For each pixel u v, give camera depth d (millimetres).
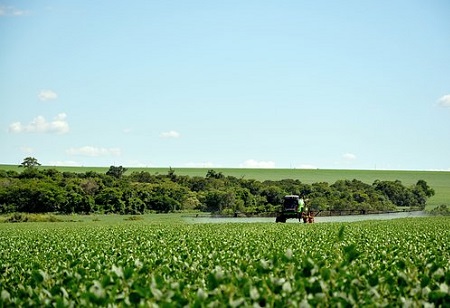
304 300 11227
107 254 24828
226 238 36281
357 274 14367
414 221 66250
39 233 49500
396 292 12930
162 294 11484
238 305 10922
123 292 12812
